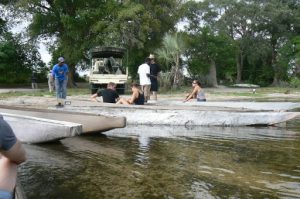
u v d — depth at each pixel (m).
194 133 9.34
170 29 36.50
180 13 36.56
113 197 4.59
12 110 8.81
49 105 10.73
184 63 46.97
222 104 13.00
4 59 38.81
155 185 5.07
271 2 58.53
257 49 56.62
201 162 6.35
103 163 6.22
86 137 8.69
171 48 32.53
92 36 33.38
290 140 8.48
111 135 8.95
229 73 55.28
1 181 2.72
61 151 7.11
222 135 9.09
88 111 10.51
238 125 10.54
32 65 41.91
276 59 58.28
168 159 6.54
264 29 59.03
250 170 5.86
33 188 4.92
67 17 32.94
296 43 51.12
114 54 25.94
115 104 10.74
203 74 47.34
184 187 4.99
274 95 26.45
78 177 5.41
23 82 41.69
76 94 24.53
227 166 6.09
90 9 33.88
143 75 15.07
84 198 4.57
